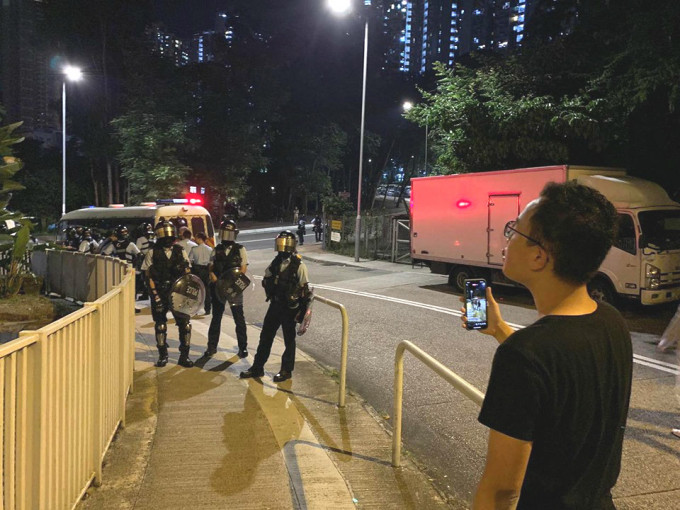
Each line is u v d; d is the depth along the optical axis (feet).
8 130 37.27
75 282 39.09
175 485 12.88
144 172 129.59
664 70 44.86
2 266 39.42
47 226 151.84
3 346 7.83
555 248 4.93
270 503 12.16
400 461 14.80
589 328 4.83
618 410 4.98
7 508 8.14
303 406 19.17
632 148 53.57
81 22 147.23
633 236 36.22
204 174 151.02
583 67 59.52
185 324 23.45
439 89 66.23
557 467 4.75
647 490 14.06
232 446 15.21
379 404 20.49
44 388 9.00
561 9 76.23
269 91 156.35
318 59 185.16
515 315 38.19
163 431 16.24
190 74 154.51
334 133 184.03
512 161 60.80
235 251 24.99
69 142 178.50
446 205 49.34
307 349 29.35
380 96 194.29
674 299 36.76
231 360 24.79
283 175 188.55
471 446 16.87
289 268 21.36
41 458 8.95
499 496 4.66
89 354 12.23
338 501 12.35
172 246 23.32
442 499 12.96
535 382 4.53
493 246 45.24
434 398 21.22
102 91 150.41
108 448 14.70
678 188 52.54
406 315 38.37
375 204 275.18
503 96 59.67
